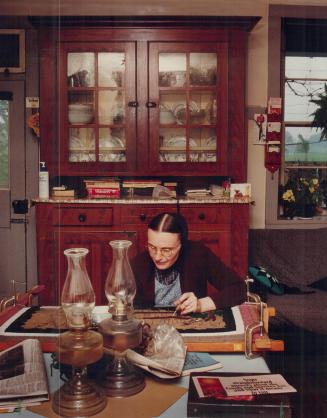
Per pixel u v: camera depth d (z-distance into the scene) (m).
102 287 2.68
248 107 2.84
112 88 2.72
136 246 2.62
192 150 2.77
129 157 2.76
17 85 2.88
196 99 2.75
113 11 2.73
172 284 2.49
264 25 2.80
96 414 0.99
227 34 2.71
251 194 2.81
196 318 1.42
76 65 2.72
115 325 1.06
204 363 1.19
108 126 2.73
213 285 2.54
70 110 2.74
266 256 2.64
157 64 2.72
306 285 2.57
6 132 2.91
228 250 2.64
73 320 1.02
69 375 1.08
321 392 2.19
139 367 1.15
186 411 1.01
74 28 2.70
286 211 2.80
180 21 2.68
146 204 2.64
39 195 2.72
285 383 1.09
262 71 2.82
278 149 2.83
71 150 2.76
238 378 1.11
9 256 2.91
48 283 2.71
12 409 0.99
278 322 2.39
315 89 2.86
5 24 2.83
